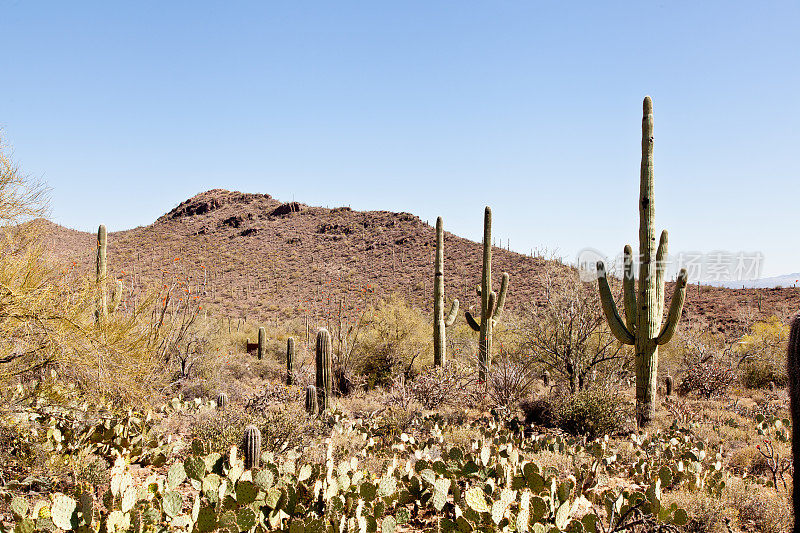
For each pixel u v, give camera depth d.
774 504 5.67
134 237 75.00
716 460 7.41
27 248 6.04
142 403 7.23
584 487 5.75
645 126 10.51
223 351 18.27
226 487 4.48
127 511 3.97
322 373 11.21
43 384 6.05
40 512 4.16
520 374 11.74
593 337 13.84
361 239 66.19
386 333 17.25
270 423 7.61
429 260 55.25
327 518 4.54
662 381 16.08
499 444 7.16
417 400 11.73
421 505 5.52
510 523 4.31
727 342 19.62
